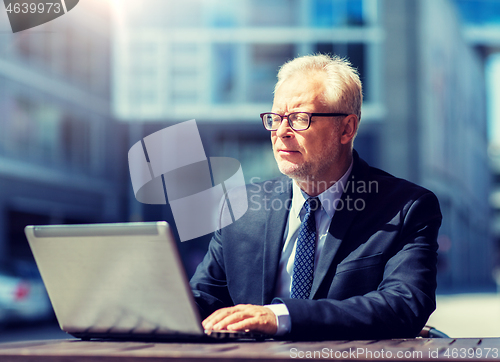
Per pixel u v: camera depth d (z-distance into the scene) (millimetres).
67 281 1084
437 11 24141
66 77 18953
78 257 1057
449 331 8805
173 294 1006
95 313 1089
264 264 1530
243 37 19891
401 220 1430
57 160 18656
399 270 1351
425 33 21266
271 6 19922
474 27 35250
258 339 1120
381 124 20141
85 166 19922
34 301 10211
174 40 20125
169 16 20156
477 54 38219
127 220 20922
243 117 19688
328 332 1150
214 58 20000
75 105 19344
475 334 8352
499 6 35281
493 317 11234
